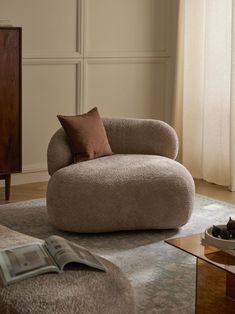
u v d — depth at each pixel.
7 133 4.82
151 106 6.12
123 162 4.17
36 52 5.39
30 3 5.30
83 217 3.95
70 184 3.93
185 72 5.84
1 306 2.34
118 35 5.82
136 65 5.96
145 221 4.02
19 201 4.91
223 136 5.52
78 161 4.30
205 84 5.62
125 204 3.96
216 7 5.45
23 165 5.47
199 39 5.72
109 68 5.81
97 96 5.79
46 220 4.37
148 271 3.45
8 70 4.75
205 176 5.73
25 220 4.36
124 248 3.82
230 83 5.36
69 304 2.32
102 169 4.04
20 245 2.77
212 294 2.77
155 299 3.07
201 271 2.76
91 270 2.54
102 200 3.93
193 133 5.86
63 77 5.56
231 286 2.77
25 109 5.41
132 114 6.02
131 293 2.52
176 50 6.00
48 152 4.34
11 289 2.38
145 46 5.98
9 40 4.71
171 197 4.00
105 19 5.73
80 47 5.60
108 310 2.38
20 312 2.28
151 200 3.98
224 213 4.62
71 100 5.64
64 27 5.50
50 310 2.28
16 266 2.51
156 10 5.99
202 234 3.04
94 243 3.91
